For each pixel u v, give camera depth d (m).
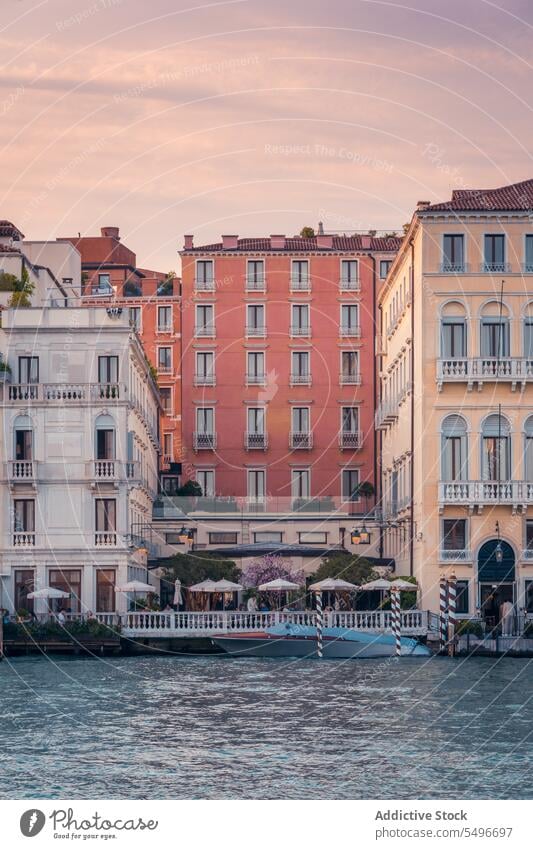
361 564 93.19
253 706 59.34
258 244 121.94
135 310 124.56
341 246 121.38
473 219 91.12
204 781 44.12
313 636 80.31
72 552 91.44
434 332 91.19
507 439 90.94
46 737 51.53
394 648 80.38
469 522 90.50
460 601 89.81
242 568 97.75
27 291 97.38
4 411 92.50
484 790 43.16
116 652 82.75
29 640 82.56
